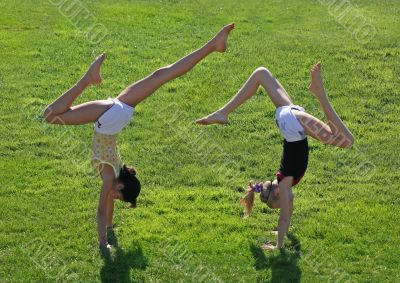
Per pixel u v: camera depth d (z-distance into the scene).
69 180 10.44
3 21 16.53
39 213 9.54
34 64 14.33
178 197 10.13
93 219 9.47
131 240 9.01
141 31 16.20
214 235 9.18
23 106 12.59
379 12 17.95
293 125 8.70
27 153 11.12
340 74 14.16
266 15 17.66
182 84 13.62
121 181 8.88
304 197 10.17
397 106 12.98
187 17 17.22
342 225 9.43
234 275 8.38
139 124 12.16
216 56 14.98
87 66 14.34
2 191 10.02
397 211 9.82
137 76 13.90
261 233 9.28
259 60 14.80
